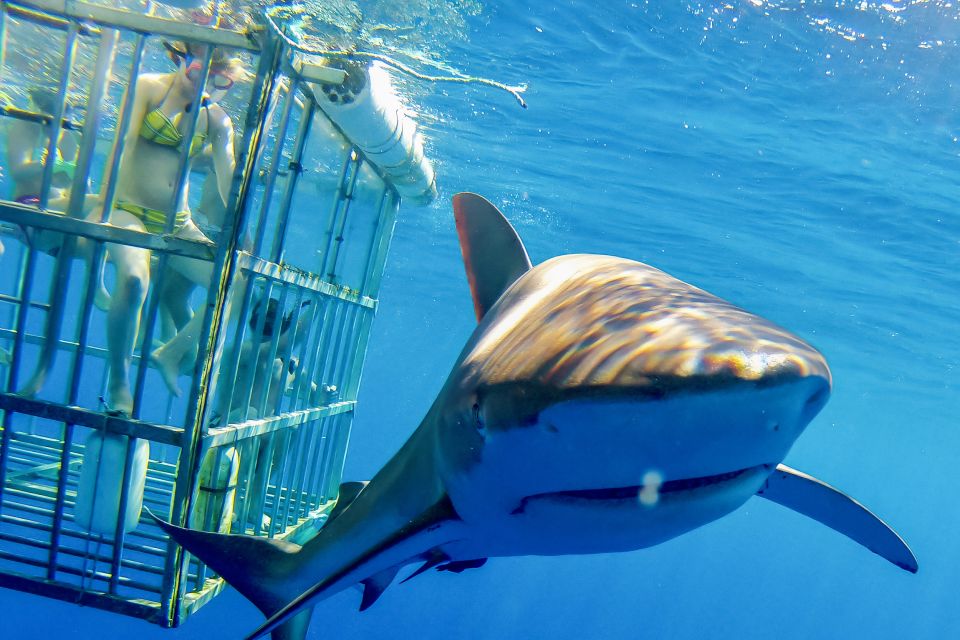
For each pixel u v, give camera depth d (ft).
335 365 18.83
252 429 13.38
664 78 34.22
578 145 42.01
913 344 65.62
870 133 35.01
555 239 61.52
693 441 5.47
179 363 16.84
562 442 6.06
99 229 11.51
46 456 18.51
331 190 18.81
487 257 11.55
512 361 6.95
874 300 56.80
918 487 259.19
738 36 30.58
